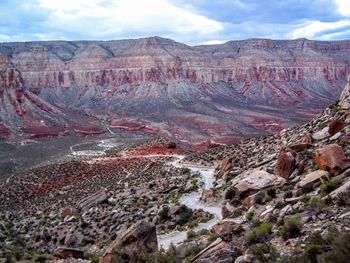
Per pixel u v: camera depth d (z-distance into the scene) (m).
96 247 38.19
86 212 51.81
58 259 29.48
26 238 45.75
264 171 36.75
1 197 84.56
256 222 22.58
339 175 26.59
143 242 22.50
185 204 45.41
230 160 56.41
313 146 38.00
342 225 17.47
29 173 104.31
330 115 46.97
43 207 67.19
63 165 107.50
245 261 17.14
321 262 14.35
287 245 17.47
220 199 43.34
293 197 27.17
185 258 21.61
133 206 49.66
